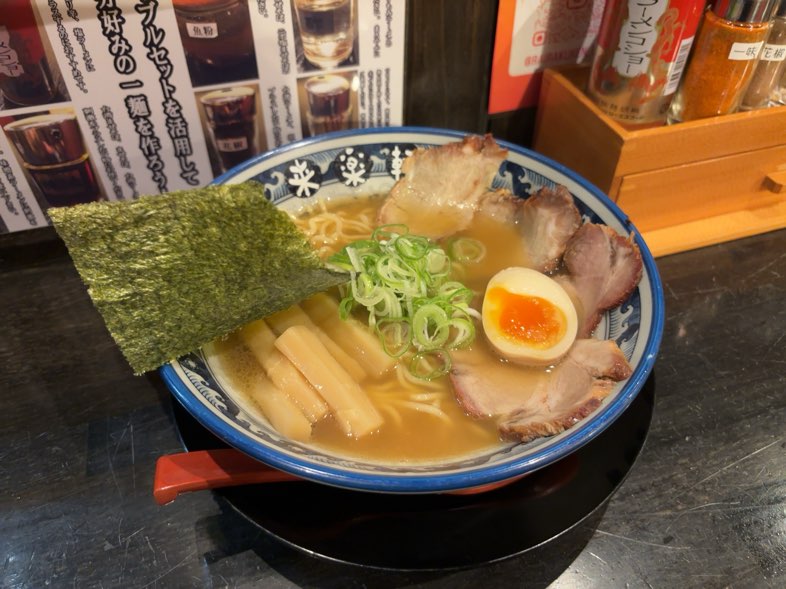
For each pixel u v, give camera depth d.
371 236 0.36
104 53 0.32
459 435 0.28
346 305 0.32
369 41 0.36
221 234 0.29
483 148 0.37
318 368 0.29
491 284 0.33
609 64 0.36
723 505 0.28
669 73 0.35
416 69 0.39
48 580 0.25
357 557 0.25
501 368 0.31
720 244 0.42
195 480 0.25
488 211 0.38
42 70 0.32
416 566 0.24
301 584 0.26
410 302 0.32
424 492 0.22
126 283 0.27
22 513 0.27
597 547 0.27
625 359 0.27
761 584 0.26
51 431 0.31
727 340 0.36
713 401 0.32
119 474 0.29
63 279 0.38
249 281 0.29
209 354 0.29
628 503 0.28
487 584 0.26
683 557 0.26
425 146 0.39
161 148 0.37
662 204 0.39
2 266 0.38
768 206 0.43
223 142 0.38
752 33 0.33
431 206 0.38
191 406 0.24
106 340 0.35
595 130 0.37
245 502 0.26
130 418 0.31
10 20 0.30
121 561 0.26
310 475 0.22
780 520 0.28
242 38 0.34
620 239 0.31
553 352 0.30
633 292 0.30
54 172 0.36
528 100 0.43
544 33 0.39
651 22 0.33
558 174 0.36
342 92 0.38
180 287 0.28
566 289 0.33
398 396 0.30
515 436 0.27
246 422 0.26
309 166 0.38
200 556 0.26
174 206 0.28
